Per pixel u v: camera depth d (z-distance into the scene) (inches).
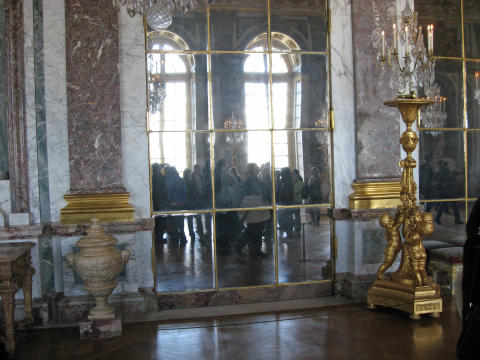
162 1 143.8
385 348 155.6
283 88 219.0
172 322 188.5
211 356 152.4
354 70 218.8
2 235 181.5
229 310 203.9
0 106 192.9
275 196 218.2
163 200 208.1
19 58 187.5
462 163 240.2
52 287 194.2
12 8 186.4
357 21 218.4
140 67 204.4
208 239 212.7
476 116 242.4
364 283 213.8
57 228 190.9
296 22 219.5
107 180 195.3
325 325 179.9
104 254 169.0
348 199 222.4
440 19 237.8
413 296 183.2
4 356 155.3
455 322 179.3
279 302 214.8
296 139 220.1
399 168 222.1
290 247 219.8
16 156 187.2
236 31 214.5
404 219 192.9
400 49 222.5
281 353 153.4
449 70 238.8
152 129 207.3
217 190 213.3
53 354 157.0
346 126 222.2
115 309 192.7
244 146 215.8
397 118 221.8
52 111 194.4
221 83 213.5
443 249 217.9
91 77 193.6
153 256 206.5
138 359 151.2
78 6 192.2
